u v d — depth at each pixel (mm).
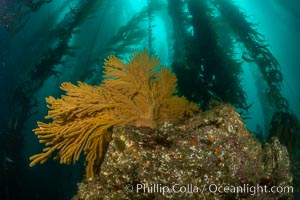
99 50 13812
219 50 8484
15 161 10914
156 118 2988
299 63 21625
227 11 10430
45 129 2506
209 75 7672
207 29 8727
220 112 2229
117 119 2744
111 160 2195
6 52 14680
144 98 2947
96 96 2744
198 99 7074
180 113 3078
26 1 10461
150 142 2135
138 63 3039
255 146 2262
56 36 11711
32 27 16875
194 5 10266
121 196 2170
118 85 2922
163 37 21766
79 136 2574
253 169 2191
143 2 22500
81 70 14391
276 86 8148
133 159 2104
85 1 11734
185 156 2066
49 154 2539
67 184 11586
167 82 3135
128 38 12805
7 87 14195
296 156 5555
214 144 2107
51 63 10305
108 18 17438
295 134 5672
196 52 8094
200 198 2053
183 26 11297
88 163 2609
